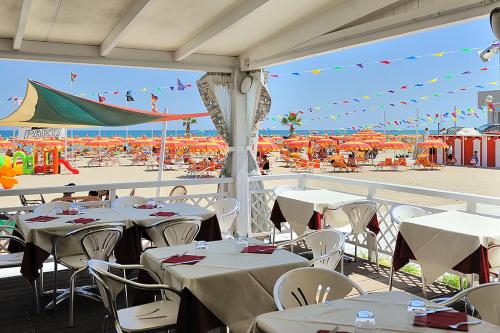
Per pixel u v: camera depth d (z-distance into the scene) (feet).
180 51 19.57
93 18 15.25
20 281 16.03
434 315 6.45
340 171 80.07
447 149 97.04
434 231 12.62
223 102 22.39
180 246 11.23
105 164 98.53
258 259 9.86
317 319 6.41
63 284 15.62
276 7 14.75
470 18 11.57
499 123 100.94
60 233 13.42
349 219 16.72
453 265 12.14
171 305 9.76
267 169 67.51
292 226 18.62
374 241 18.19
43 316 12.83
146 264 10.61
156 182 20.58
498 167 89.20
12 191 17.75
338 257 10.78
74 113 22.18
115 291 9.02
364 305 6.98
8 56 17.58
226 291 8.89
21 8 12.75
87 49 18.92
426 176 69.92
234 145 22.43
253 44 19.69
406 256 13.35
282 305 7.92
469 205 15.65
